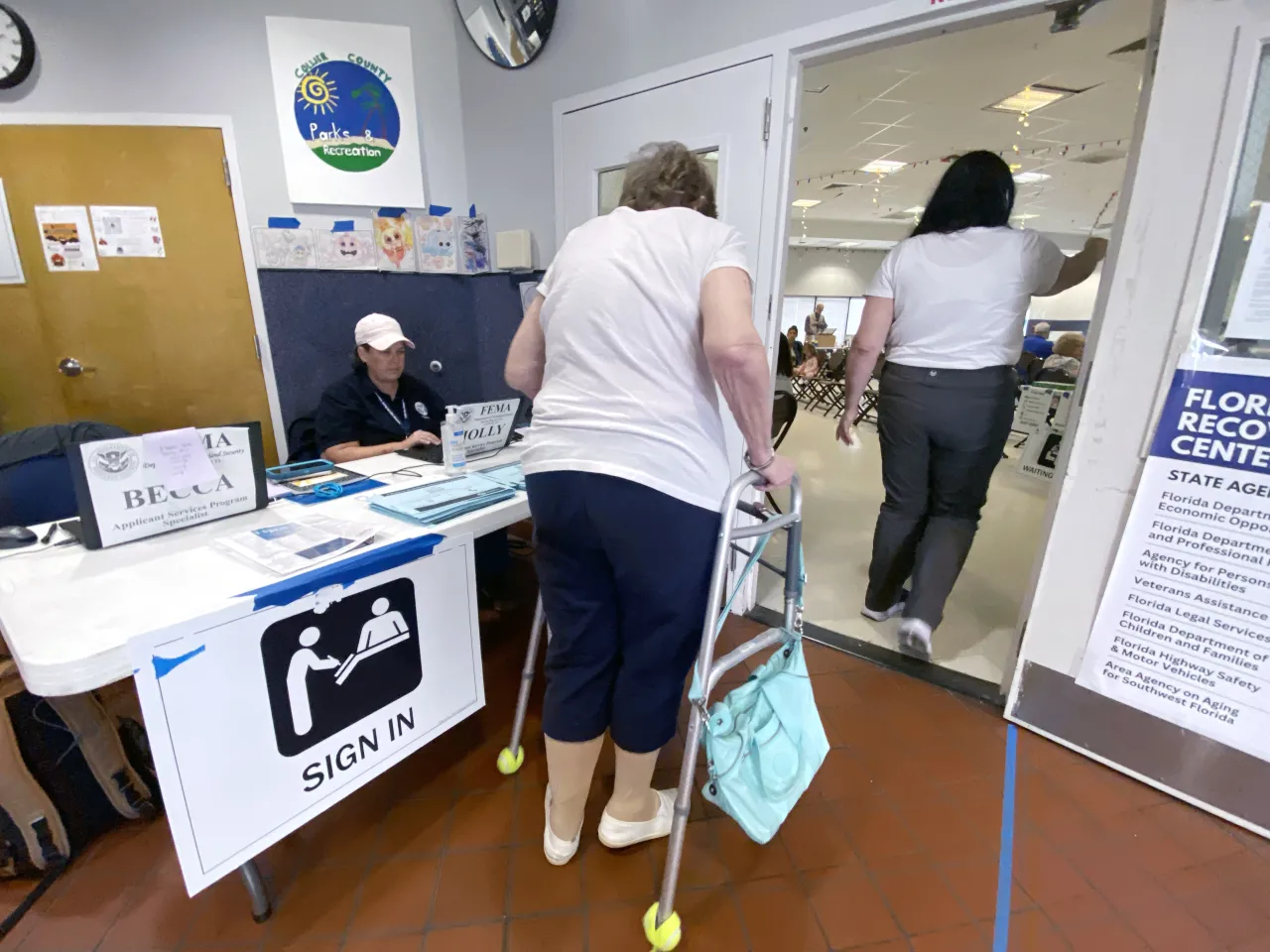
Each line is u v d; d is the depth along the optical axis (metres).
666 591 1.01
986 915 1.21
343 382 2.26
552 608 1.13
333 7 2.57
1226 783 1.42
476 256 2.96
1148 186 1.34
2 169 2.45
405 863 1.31
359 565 1.13
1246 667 1.36
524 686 1.52
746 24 1.92
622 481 0.96
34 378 2.64
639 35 2.19
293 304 2.74
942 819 1.43
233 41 2.50
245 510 1.36
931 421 1.98
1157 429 1.41
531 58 2.52
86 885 1.25
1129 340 1.42
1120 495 1.48
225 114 2.55
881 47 1.75
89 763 1.30
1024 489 4.21
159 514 1.22
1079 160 6.32
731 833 1.38
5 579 1.04
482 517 1.37
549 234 2.73
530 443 1.07
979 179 1.81
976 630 2.31
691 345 0.98
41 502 1.53
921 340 1.96
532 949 1.13
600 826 1.30
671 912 1.08
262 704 1.04
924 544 2.08
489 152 2.79
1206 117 1.25
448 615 1.35
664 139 2.17
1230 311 1.29
